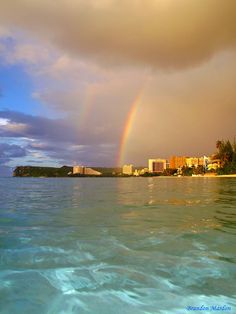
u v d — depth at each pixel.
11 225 9.12
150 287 4.26
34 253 5.95
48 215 11.34
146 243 6.75
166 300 3.86
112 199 18.95
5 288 4.22
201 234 7.64
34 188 37.09
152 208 13.54
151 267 5.09
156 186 42.22
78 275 4.72
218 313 3.52
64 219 10.30
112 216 11.04
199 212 11.98
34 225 9.12
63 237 7.35
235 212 11.91
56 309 3.62
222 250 6.13
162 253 5.93
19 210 12.98
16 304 3.76
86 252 6.02
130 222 9.58
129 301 3.83
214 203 15.70
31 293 4.07
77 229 8.41
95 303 3.79
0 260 5.50
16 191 29.67
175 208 13.53
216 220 9.92
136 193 25.41
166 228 8.51
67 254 5.87
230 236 7.41
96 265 5.20
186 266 5.13
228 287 4.25
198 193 24.59
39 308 3.65
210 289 4.18
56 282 4.43
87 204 15.59
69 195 23.20
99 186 44.03
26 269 5.00
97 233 7.85
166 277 4.63
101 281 4.47
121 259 5.54
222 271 4.89
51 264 5.26
